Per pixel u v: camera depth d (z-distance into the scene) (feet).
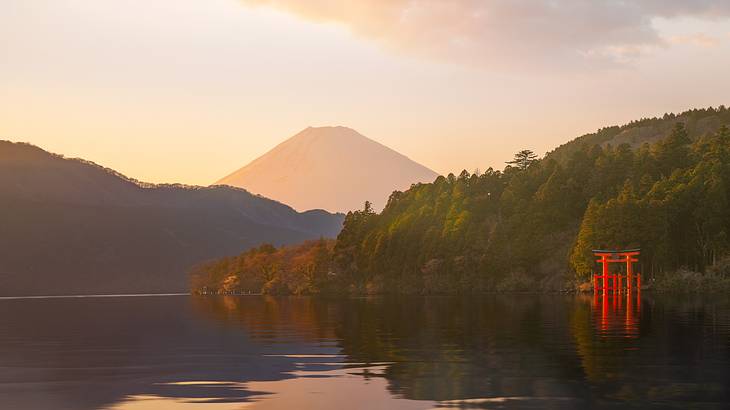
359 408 93.20
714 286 448.24
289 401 97.96
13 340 189.67
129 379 117.80
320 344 167.94
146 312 362.53
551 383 107.65
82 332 217.56
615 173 625.00
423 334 189.06
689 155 628.69
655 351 142.20
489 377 113.50
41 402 99.60
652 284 480.64
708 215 490.08
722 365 122.83
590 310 286.25
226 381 114.32
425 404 94.68
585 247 495.82
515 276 559.79
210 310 377.50
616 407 91.56
